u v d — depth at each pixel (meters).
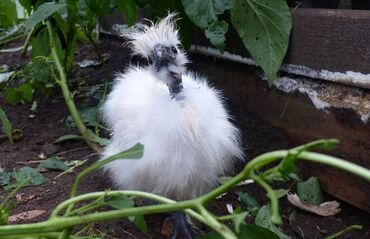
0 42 1.60
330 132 0.91
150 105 0.79
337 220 0.88
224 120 0.84
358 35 0.83
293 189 0.94
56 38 1.20
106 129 1.06
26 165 0.99
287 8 0.93
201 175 0.80
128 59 1.41
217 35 0.93
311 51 0.92
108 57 1.49
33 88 1.25
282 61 0.98
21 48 1.65
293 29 0.95
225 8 0.92
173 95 0.79
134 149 0.59
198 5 0.93
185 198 0.82
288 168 0.44
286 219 0.87
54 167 0.97
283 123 1.02
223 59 1.15
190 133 0.76
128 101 0.83
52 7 1.00
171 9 1.10
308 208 0.89
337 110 0.89
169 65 0.81
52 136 1.11
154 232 0.80
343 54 0.87
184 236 0.81
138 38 0.87
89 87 1.32
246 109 1.12
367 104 0.84
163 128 0.76
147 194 0.58
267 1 0.94
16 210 0.83
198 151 0.78
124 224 0.80
